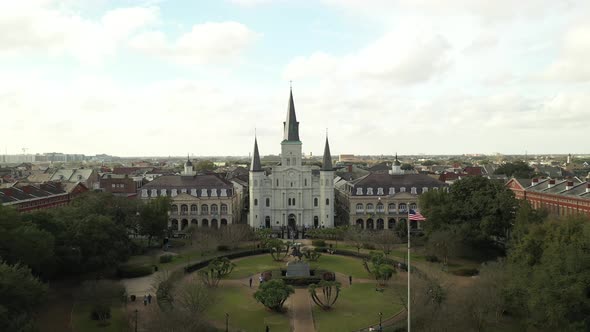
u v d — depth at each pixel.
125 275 92.38
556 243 65.88
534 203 139.62
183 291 69.56
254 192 153.62
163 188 154.62
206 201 152.38
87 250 85.38
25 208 121.12
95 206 106.12
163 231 124.00
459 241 100.69
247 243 129.00
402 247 122.19
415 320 63.41
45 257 73.25
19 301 56.16
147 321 65.25
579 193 116.06
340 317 70.69
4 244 68.69
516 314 68.81
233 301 78.38
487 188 109.06
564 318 57.66
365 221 151.88
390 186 153.75
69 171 193.25
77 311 72.25
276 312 72.81
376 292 83.12
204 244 109.81
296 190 155.38
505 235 108.25
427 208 114.94
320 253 112.06
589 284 56.88
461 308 64.19
